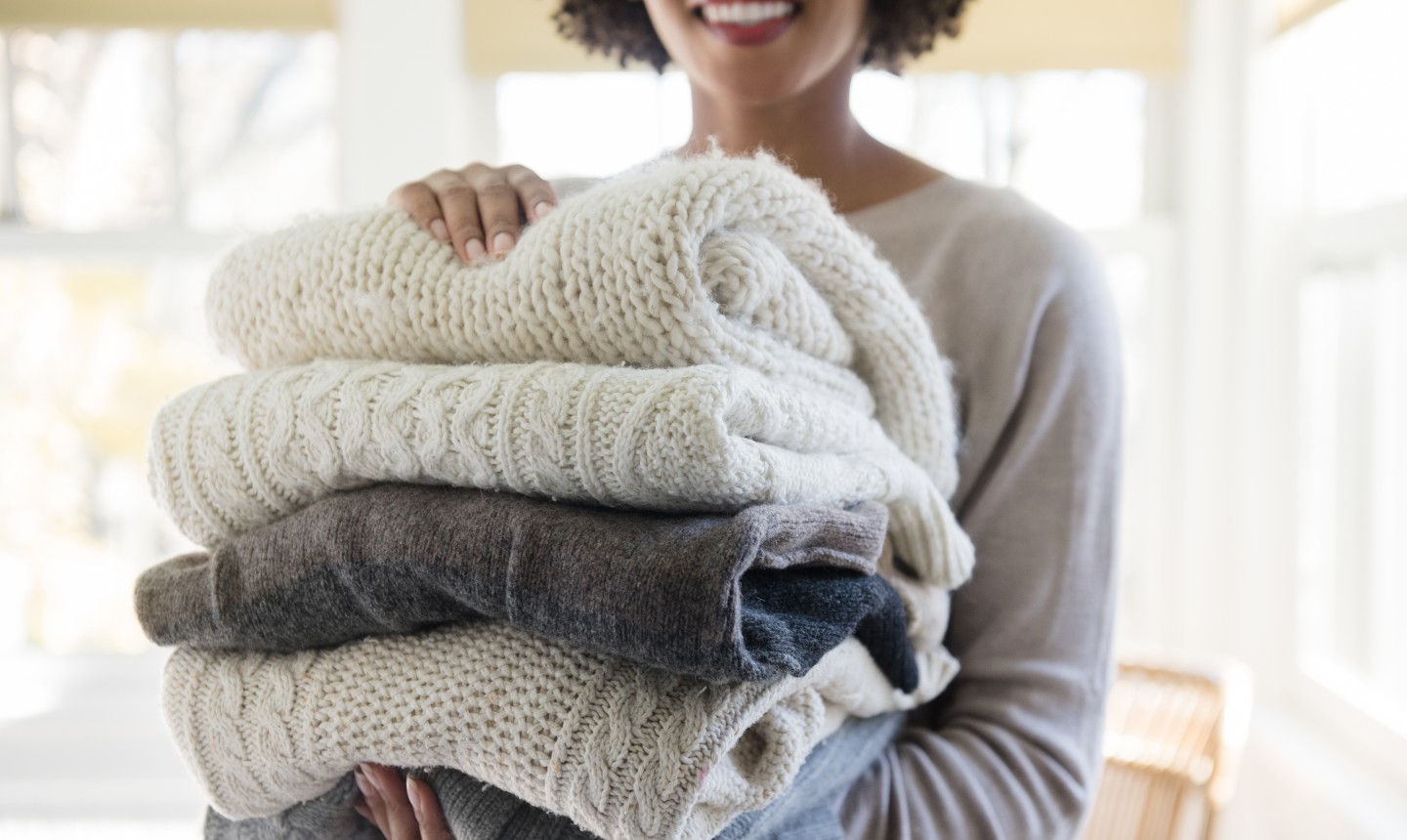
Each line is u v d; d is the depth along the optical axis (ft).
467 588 1.26
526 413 1.26
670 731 1.26
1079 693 2.14
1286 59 4.93
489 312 1.39
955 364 2.26
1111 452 2.25
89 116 5.32
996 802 2.01
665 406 1.20
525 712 1.31
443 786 1.50
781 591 1.31
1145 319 5.45
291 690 1.45
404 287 1.45
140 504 5.40
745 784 1.39
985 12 5.16
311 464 1.42
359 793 1.65
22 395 5.31
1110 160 5.43
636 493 1.24
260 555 1.43
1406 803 3.97
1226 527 5.22
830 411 1.44
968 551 1.79
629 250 1.29
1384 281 4.30
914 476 1.64
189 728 1.52
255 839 1.73
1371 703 4.32
